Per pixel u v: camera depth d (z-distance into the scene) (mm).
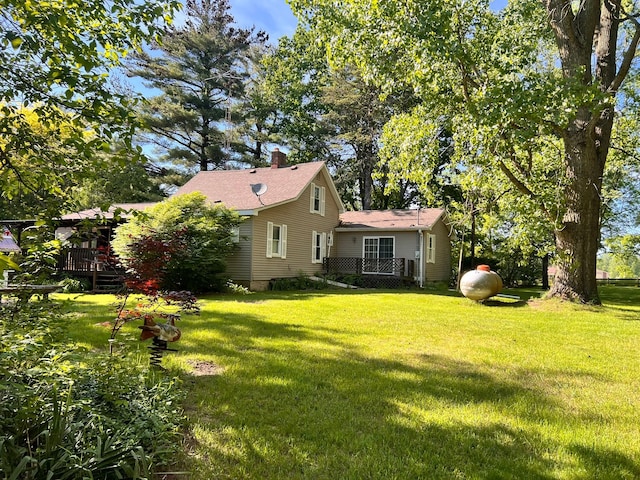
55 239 3418
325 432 3062
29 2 2611
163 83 28297
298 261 18094
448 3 10352
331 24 12031
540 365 5191
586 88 9031
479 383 4363
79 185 3807
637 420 3488
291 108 30812
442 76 11133
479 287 11727
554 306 11039
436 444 2945
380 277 18969
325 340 6227
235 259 15414
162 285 12031
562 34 11086
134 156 2969
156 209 12789
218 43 29312
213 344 5633
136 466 2070
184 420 3098
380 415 3426
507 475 2559
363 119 28562
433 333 7105
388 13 10289
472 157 11641
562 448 2939
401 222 20531
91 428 2363
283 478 2449
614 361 5465
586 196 11359
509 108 8953
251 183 18500
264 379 4195
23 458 1871
